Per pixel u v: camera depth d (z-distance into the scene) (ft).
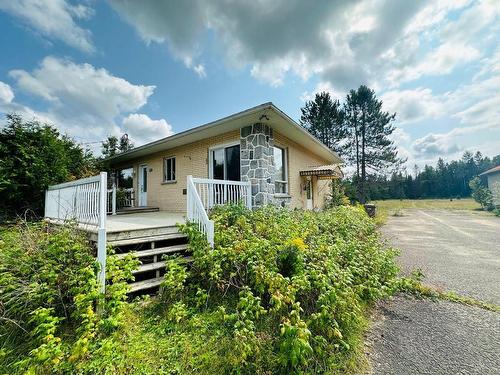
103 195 10.91
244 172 22.09
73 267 9.82
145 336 8.21
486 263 16.81
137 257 11.54
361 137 79.82
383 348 7.79
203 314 9.49
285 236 12.70
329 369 6.79
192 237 12.72
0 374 6.81
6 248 10.58
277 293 8.14
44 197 24.68
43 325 7.19
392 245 22.72
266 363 6.92
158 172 32.55
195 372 6.71
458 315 9.84
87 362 6.99
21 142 25.05
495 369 6.81
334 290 7.97
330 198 44.24
